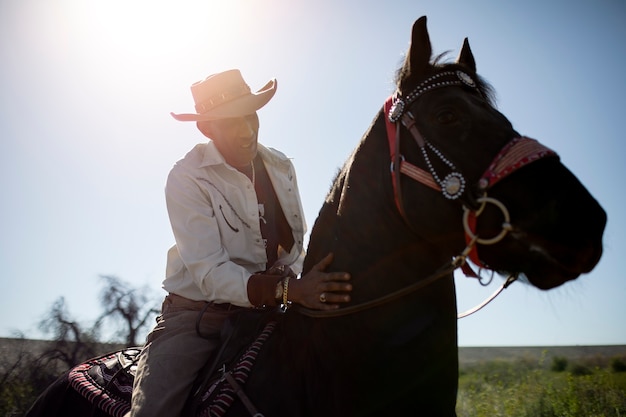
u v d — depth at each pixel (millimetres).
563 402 7996
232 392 3039
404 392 2750
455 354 2883
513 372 13336
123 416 3389
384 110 3041
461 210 2678
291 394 2990
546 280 2578
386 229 2900
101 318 10742
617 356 16562
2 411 9641
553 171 2520
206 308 3432
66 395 3873
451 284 2945
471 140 2703
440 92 2859
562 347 25016
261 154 3930
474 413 8773
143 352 3539
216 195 3580
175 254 3752
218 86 3729
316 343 2982
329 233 3154
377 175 2965
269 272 3502
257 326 3350
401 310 2826
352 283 2936
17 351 10836
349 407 2830
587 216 2418
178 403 3283
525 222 2504
